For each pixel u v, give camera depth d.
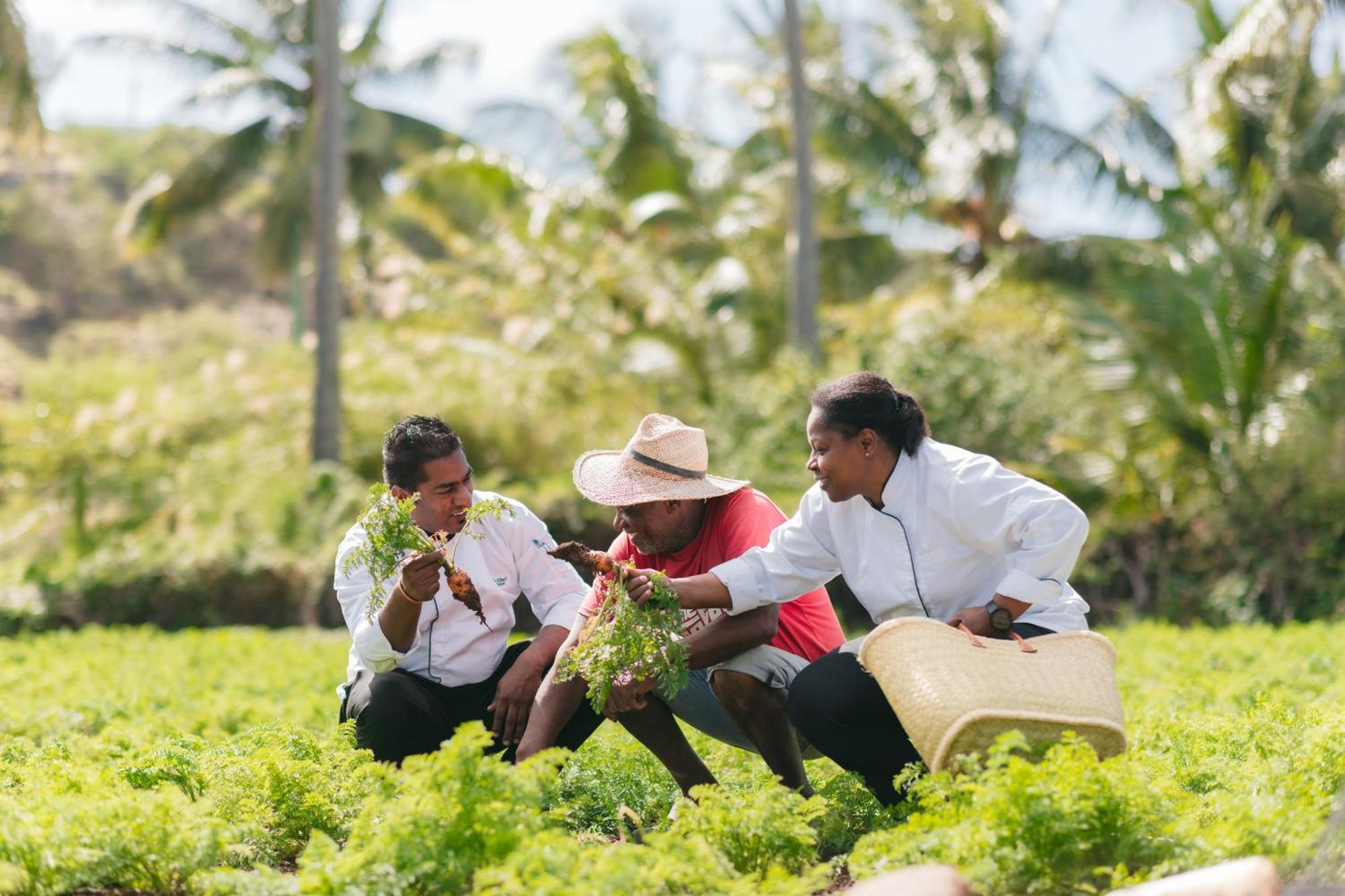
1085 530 4.26
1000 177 25.47
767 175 29.00
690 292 22.50
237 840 3.94
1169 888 3.05
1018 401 17.11
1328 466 16.31
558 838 3.46
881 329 19.59
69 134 53.25
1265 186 20.16
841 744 4.39
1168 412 16.86
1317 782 3.99
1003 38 25.70
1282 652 9.63
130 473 21.33
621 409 21.16
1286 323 16.94
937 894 3.01
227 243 49.88
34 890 3.49
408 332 24.30
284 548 17.86
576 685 4.58
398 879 3.34
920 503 4.40
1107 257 23.47
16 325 42.47
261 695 9.21
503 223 26.23
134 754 4.99
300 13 26.28
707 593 4.44
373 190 28.84
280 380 23.59
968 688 3.82
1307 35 19.30
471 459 20.48
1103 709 3.87
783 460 16.50
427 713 4.76
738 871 3.80
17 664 11.94
